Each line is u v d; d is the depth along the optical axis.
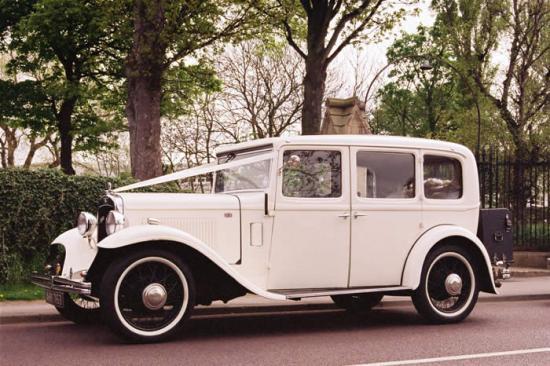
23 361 6.08
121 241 6.59
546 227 16.02
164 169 32.97
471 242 8.37
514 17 21.55
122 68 29.06
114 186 11.53
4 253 10.60
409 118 48.12
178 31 16.47
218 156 8.84
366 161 8.03
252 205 7.51
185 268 6.99
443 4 24.89
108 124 30.39
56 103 31.27
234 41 17.97
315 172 7.79
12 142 38.81
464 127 26.91
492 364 6.00
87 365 5.91
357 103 17.03
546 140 21.36
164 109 29.55
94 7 25.94
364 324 8.37
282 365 5.92
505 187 15.97
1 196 10.64
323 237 7.74
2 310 8.80
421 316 8.66
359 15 17.20
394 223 8.09
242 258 7.45
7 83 29.66
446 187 8.52
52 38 27.70
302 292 7.55
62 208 11.07
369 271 7.96
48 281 7.41
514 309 9.83
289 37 18.00
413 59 44.19
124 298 6.83
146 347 6.74
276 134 32.97
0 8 28.00
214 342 7.06
